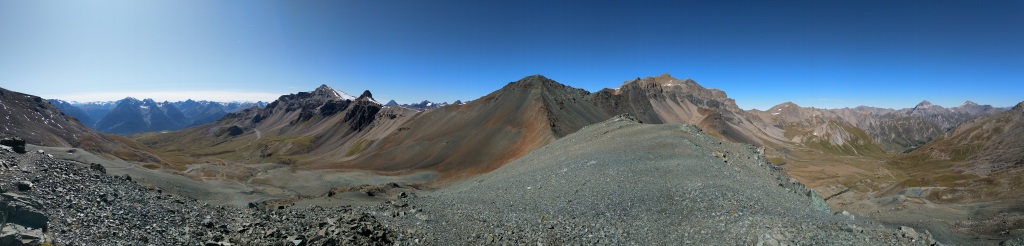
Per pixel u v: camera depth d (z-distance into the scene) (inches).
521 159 3624.5
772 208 1336.1
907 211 4468.5
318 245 889.5
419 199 1733.5
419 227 1217.4
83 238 698.8
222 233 921.5
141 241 762.8
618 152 2292.1
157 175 3521.2
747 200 1380.4
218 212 1143.6
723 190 1464.1
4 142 1141.7
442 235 1165.1
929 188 5792.3
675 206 1363.2
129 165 3924.7
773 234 1033.5
